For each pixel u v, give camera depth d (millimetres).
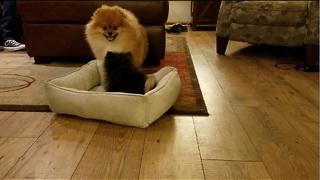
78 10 2354
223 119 1550
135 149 1240
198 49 3230
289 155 1233
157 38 2402
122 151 1223
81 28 2420
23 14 2381
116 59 1697
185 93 1853
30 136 1325
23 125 1423
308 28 2500
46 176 1061
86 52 2496
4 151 1206
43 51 2479
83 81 1721
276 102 1809
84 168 1107
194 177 1077
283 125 1505
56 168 1105
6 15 3158
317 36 2455
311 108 1728
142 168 1116
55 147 1241
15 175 1062
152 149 1243
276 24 2666
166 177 1072
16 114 1532
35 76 2146
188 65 2508
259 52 3150
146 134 1363
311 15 2473
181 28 4316
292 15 2561
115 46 2078
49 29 2426
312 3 2455
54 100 1485
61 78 1601
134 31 2117
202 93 1916
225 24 2920
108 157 1180
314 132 1437
